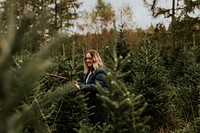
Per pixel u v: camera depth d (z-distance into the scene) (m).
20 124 1.29
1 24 1.24
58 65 7.03
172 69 13.19
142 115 7.36
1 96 1.29
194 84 8.59
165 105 7.45
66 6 22.12
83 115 5.55
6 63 1.25
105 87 5.29
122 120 1.94
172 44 18.42
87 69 5.66
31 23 1.24
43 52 1.28
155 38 18.89
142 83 7.66
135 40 33.69
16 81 1.31
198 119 5.83
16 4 1.23
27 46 1.26
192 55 10.05
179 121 7.71
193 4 18.11
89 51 5.56
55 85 6.78
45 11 1.24
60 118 5.40
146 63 8.02
